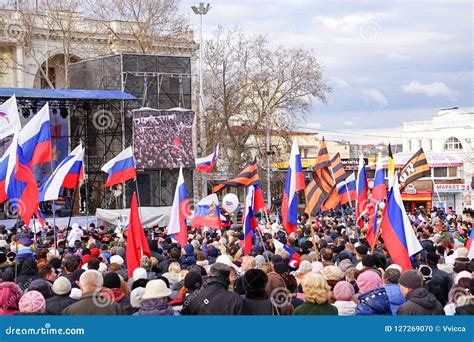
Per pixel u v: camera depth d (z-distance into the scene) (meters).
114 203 47.28
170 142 47.09
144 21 55.41
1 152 40.16
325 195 18.31
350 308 9.78
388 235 12.37
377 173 18.09
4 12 59.41
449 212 38.34
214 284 9.21
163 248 18.38
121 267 13.64
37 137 17.92
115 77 48.81
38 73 64.75
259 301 9.09
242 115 59.81
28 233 23.42
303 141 72.00
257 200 17.62
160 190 47.59
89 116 49.12
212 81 56.31
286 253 14.20
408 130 69.19
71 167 18.38
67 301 9.68
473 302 9.29
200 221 21.31
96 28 58.69
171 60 49.44
